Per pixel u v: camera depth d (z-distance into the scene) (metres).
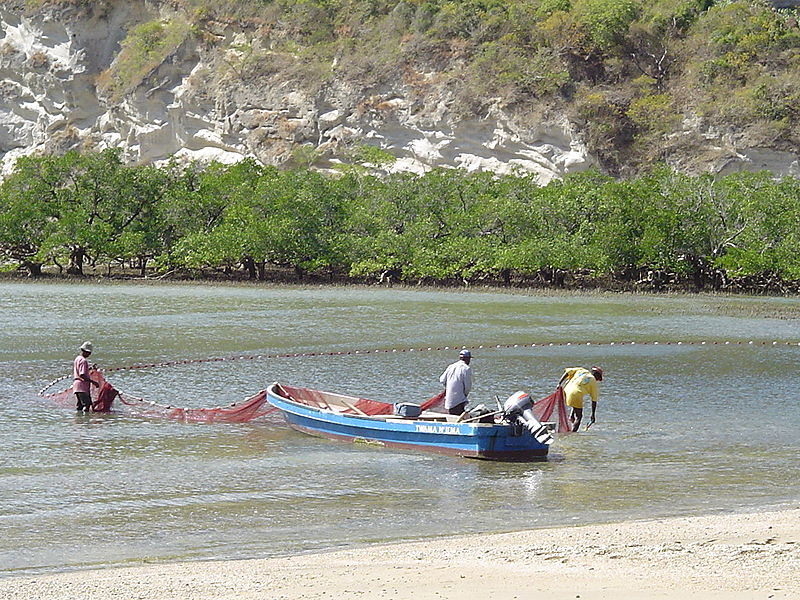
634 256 157.38
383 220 173.00
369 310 114.75
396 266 163.00
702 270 162.75
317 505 36.31
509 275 165.00
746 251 151.75
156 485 39.16
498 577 25.86
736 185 164.50
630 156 197.12
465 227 168.12
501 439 43.38
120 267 186.88
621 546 29.14
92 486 38.94
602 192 164.88
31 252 172.00
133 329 93.44
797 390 63.97
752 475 41.25
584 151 196.12
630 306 124.38
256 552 30.53
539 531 32.06
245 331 92.94
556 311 116.50
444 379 47.56
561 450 46.00
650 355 80.44
